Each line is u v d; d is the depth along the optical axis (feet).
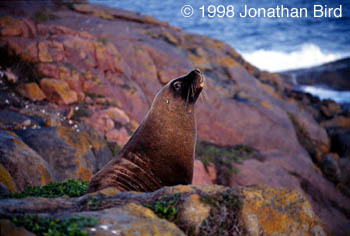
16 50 67.67
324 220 72.38
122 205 20.30
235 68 99.66
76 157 50.16
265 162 77.51
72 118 63.26
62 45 73.61
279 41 201.77
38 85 66.18
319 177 80.53
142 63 85.15
